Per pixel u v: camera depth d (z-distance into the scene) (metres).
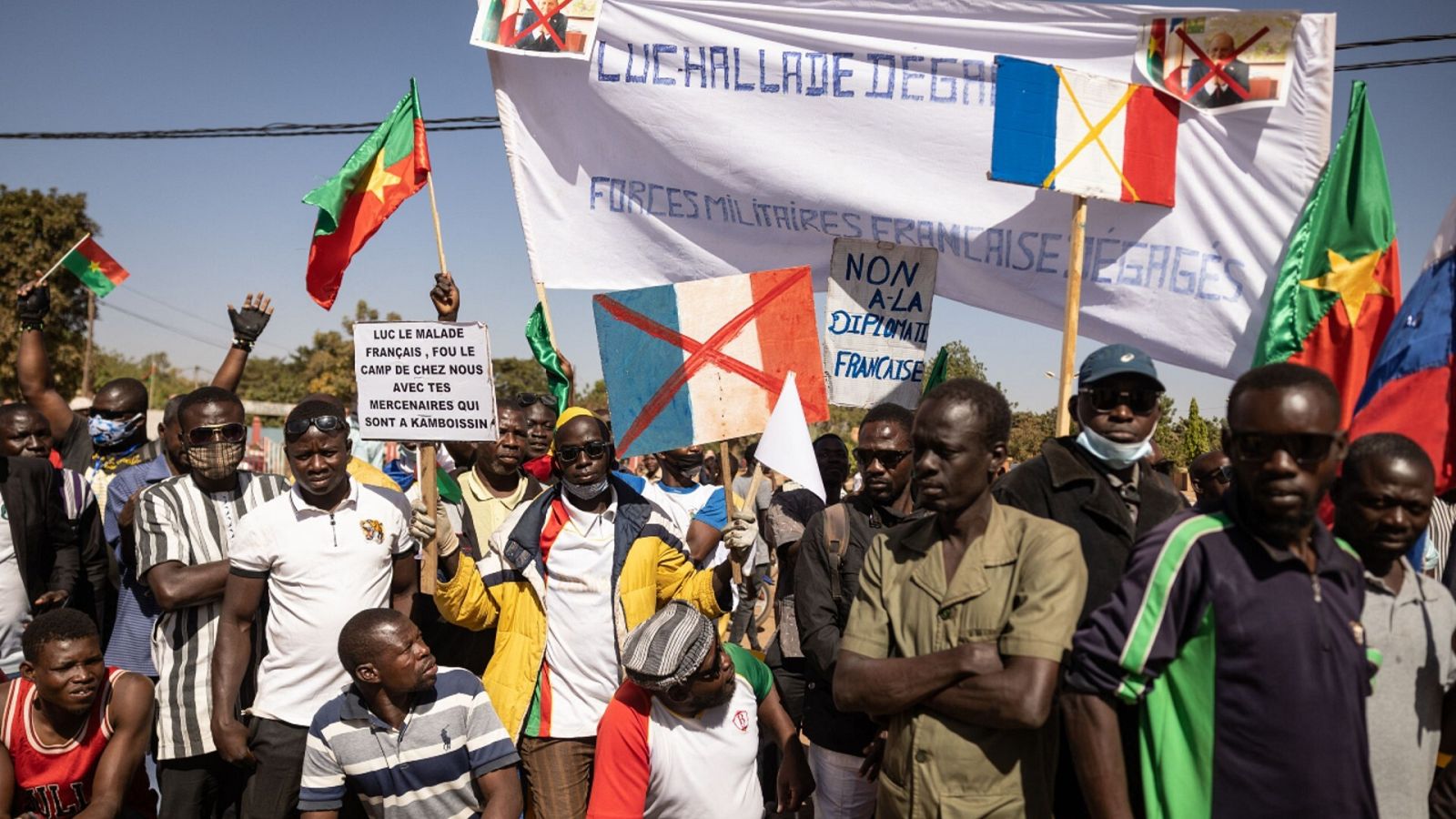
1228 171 5.48
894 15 5.65
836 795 3.99
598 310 4.49
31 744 3.82
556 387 5.71
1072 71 5.03
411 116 5.57
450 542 4.07
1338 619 2.44
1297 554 2.46
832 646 3.80
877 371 5.26
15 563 4.80
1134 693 2.54
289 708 4.02
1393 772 2.59
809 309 4.36
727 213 5.81
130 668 4.66
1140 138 5.12
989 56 5.61
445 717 3.79
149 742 4.31
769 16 5.70
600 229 5.82
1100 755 2.54
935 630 2.79
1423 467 2.71
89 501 5.23
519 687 4.11
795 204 5.75
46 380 6.53
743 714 3.70
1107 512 3.18
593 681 4.09
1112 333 5.70
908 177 5.71
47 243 32.69
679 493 5.65
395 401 4.10
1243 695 2.42
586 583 4.11
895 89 5.68
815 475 3.94
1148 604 2.51
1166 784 2.52
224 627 4.08
